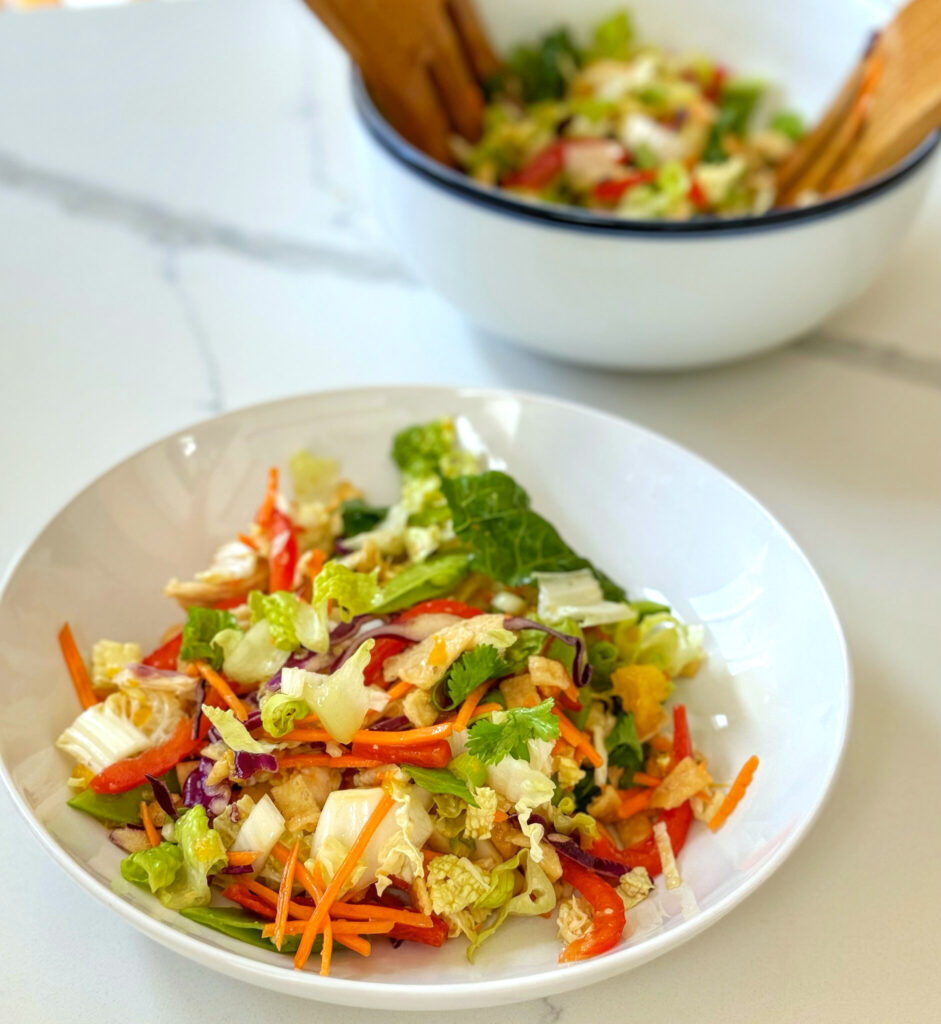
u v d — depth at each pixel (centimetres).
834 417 46
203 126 61
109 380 46
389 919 26
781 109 56
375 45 45
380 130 42
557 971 23
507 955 27
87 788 29
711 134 54
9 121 60
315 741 29
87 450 43
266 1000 27
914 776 33
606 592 35
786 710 31
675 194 50
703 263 39
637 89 55
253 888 27
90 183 56
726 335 42
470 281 42
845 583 39
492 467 39
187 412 45
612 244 38
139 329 49
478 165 52
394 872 27
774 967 28
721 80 57
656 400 46
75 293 50
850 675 29
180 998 27
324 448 39
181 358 47
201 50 67
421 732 28
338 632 32
